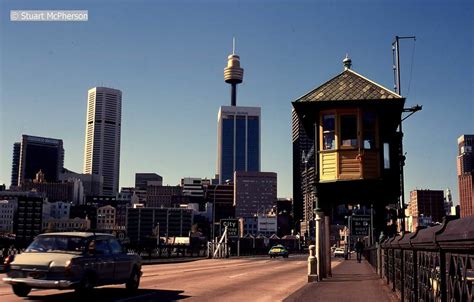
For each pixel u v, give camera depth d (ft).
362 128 65.98
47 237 44.04
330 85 69.00
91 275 42.24
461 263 16.43
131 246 143.64
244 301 45.14
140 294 47.96
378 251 72.33
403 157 70.79
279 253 212.84
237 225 210.59
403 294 35.01
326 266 71.36
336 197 68.90
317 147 68.18
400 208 73.67
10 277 41.22
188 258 180.04
